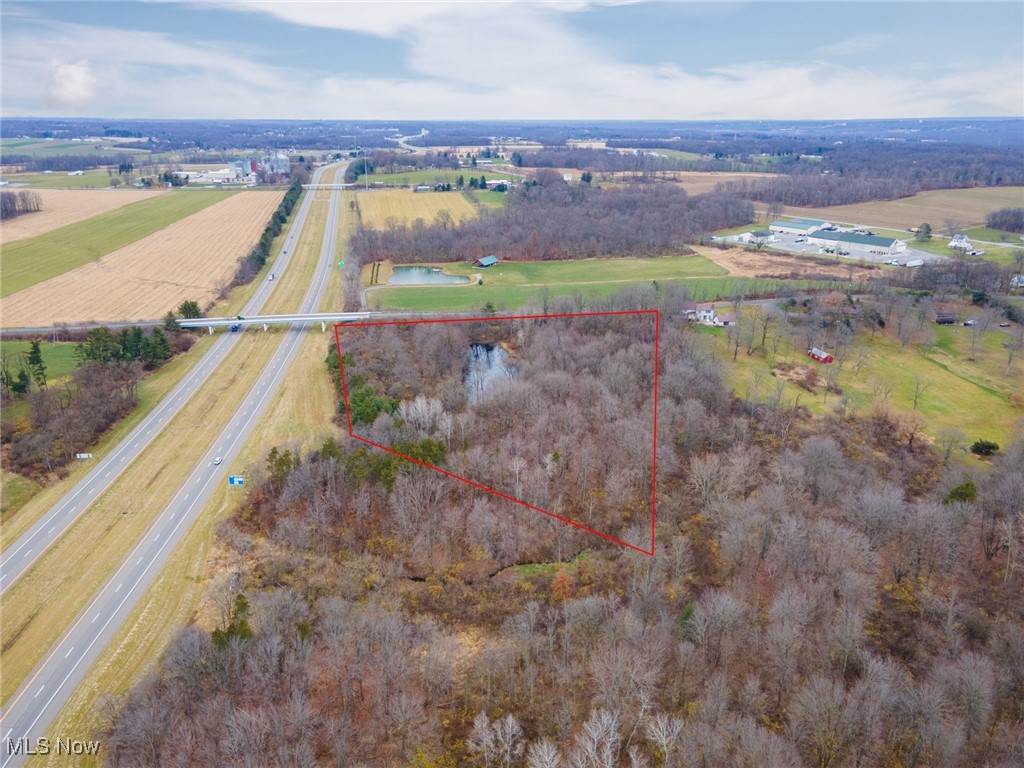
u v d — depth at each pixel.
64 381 142.88
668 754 64.56
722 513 100.06
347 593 91.56
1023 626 80.38
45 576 92.94
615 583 93.62
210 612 87.56
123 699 73.62
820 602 81.81
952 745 62.53
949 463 116.44
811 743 66.44
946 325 182.25
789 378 150.38
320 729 70.31
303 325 184.62
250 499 108.50
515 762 68.75
